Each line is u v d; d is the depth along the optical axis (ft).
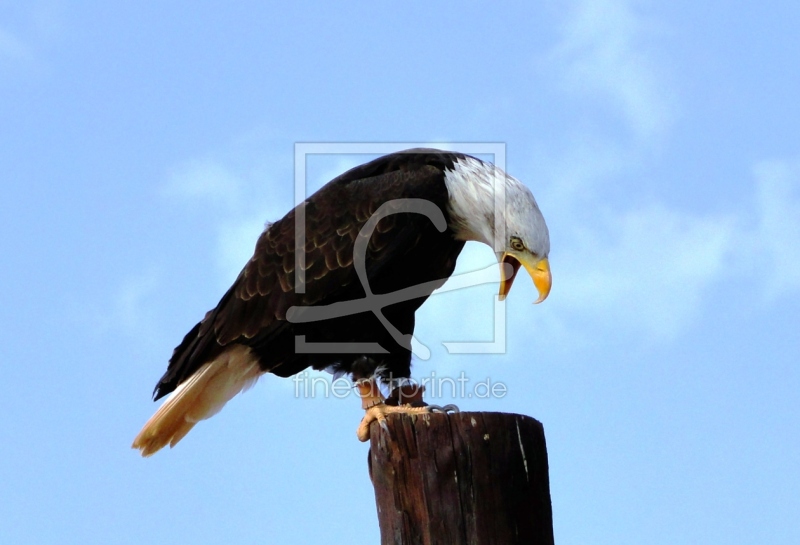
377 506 23.09
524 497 22.13
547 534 22.48
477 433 22.09
